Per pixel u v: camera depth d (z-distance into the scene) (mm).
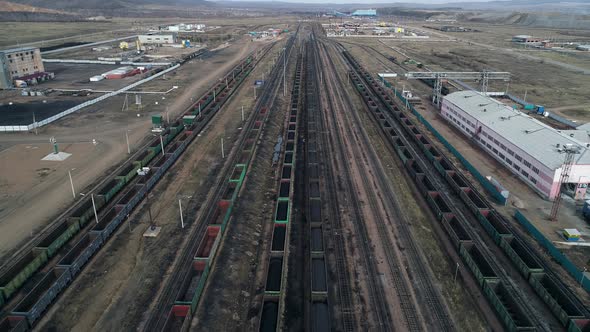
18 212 47250
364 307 34188
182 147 66938
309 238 43094
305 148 71375
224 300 34719
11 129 75062
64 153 64875
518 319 32906
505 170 61406
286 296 35406
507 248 40688
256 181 57281
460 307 34312
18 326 29578
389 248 42344
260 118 85688
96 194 51500
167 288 35750
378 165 63906
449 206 49750
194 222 46344
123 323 31844
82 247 40719
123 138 72500
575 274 37531
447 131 80188
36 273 37406
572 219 47469
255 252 42250
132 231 44438
